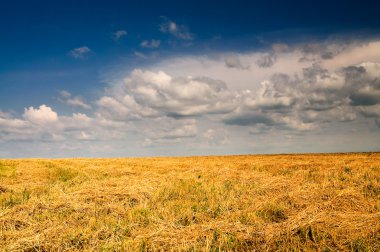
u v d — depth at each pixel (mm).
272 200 10258
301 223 7562
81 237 7352
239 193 12328
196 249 6641
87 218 8891
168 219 8742
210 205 9922
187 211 9211
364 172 17297
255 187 13180
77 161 33094
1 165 23312
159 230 7672
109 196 11312
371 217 7922
